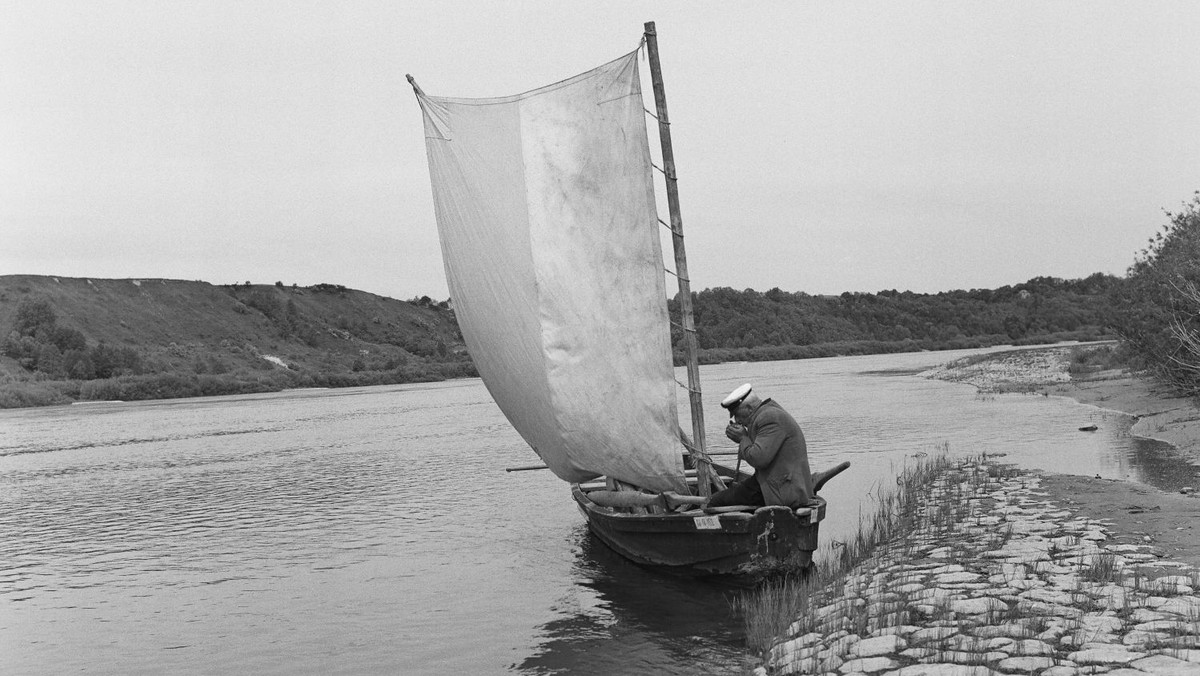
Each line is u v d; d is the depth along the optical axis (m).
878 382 61.50
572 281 13.68
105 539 19.06
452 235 14.92
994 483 17.95
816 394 51.34
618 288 13.44
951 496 16.75
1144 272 30.34
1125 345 38.22
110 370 101.06
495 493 22.66
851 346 141.38
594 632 10.95
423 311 193.12
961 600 9.76
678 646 10.17
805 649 8.95
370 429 43.53
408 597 13.21
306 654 10.91
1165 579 9.88
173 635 12.00
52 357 96.12
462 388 89.88
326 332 159.25
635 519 13.37
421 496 22.66
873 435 29.16
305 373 106.44
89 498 25.08
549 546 16.12
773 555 12.05
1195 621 8.35
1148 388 35.31
